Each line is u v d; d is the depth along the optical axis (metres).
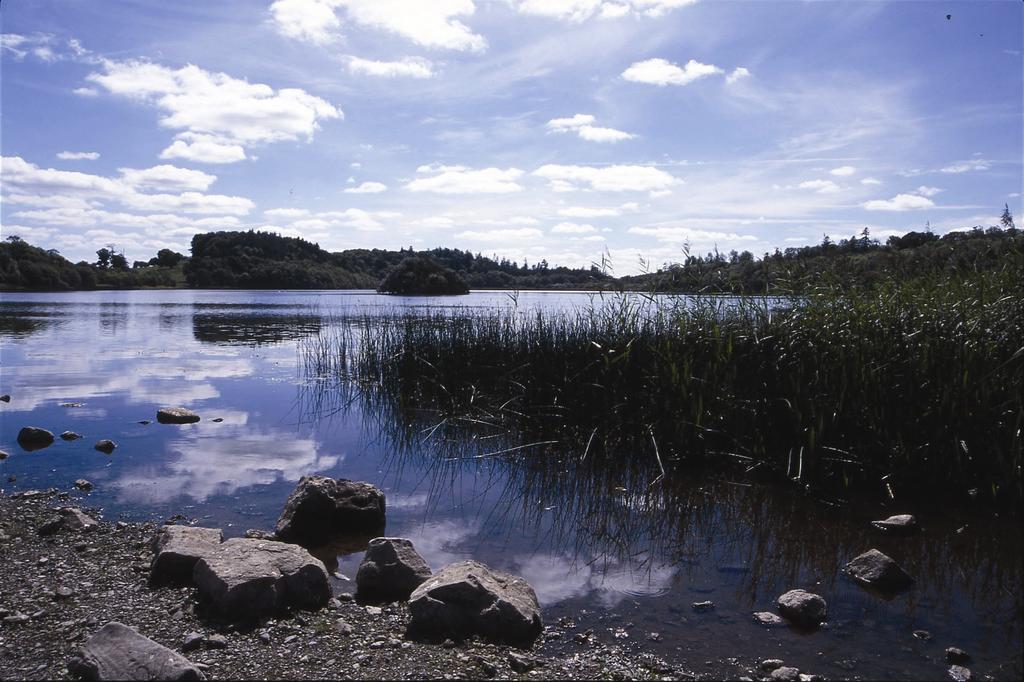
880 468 6.70
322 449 8.12
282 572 4.18
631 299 9.50
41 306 39.22
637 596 4.46
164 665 3.21
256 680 3.34
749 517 5.99
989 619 4.19
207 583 4.11
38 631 3.74
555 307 15.56
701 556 5.16
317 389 11.98
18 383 11.99
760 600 4.43
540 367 9.76
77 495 6.21
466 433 9.02
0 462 7.20
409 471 7.33
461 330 12.77
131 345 18.36
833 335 7.43
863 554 4.86
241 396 11.28
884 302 7.70
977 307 7.30
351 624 3.95
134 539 5.16
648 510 6.17
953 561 5.06
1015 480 6.06
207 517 5.71
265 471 7.10
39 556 4.80
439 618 3.87
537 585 4.61
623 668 3.58
